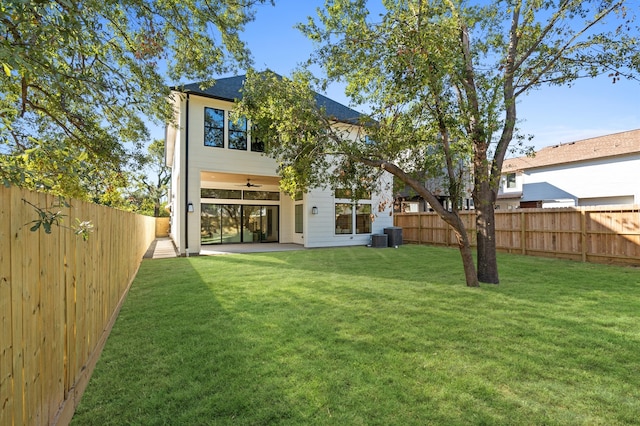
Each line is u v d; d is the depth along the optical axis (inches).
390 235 581.9
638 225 339.6
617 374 110.8
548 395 98.3
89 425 85.8
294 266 343.0
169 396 97.4
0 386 59.8
